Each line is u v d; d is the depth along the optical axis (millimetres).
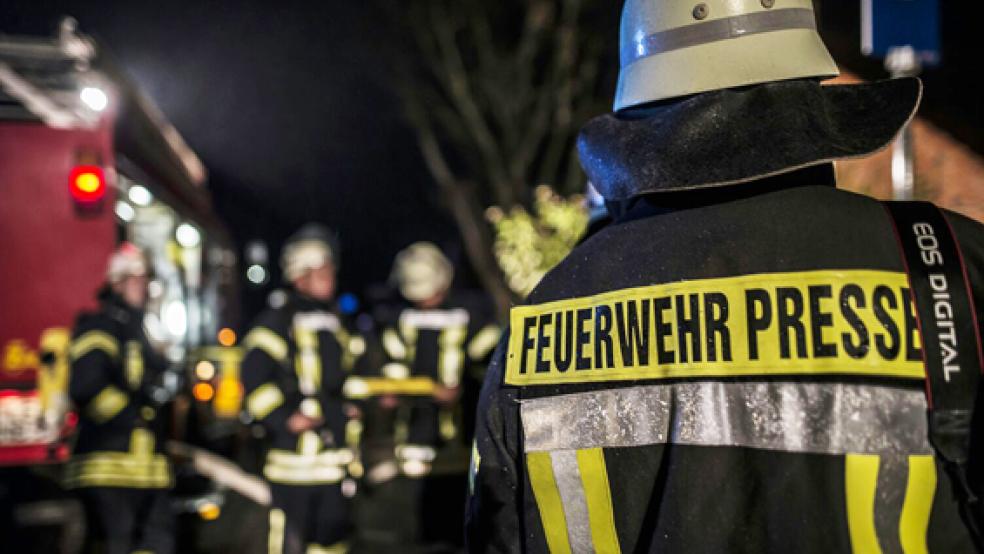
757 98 1271
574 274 1438
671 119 1304
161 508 5363
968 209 3770
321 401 5355
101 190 6137
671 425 1284
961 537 1144
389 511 6211
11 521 5816
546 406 1386
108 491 5090
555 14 15711
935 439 1148
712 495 1235
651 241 1369
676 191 1349
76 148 6172
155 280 7562
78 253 6129
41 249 6098
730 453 1238
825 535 1172
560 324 1421
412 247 6047
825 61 1354
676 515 1250
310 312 5473
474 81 16859
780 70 1332
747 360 1249
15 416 5805
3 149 6129
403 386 5738
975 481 1130
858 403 1180
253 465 8203
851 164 4137
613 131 1383
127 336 5309
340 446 5398
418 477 5914
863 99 1296
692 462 1253
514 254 10234
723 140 1267
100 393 5105
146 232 7766
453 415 5926
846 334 1204
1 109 6141
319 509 5316
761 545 1206
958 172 3895
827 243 1254
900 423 1162
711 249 1312
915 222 1243
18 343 5977
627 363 1335
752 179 1258
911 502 1154
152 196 7352
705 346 1281
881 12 3936
